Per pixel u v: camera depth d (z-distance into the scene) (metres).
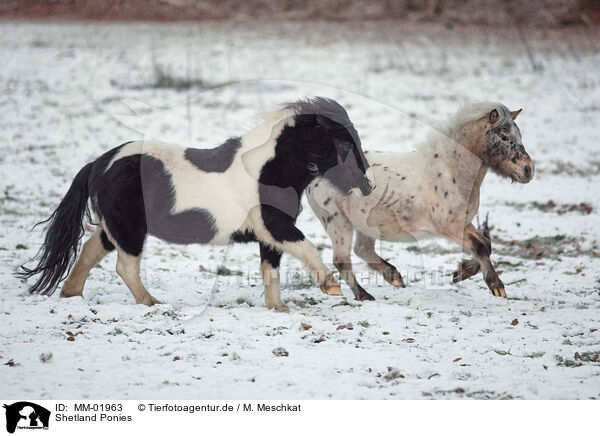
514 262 13.96
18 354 8.02
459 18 52.03
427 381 7.56
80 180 10.09
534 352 8.54
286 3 55.94
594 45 43.16
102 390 7.16
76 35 47.19
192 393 7.16
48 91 32.19
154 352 8.25
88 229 14.90
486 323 9.75
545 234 15.99
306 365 7.96
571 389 7.38
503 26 49.53
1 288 10.78
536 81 34.75
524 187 20.50
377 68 36.72
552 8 52.16
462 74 36.03
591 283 12.38
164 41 44.78
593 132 26.72
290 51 41.44
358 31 48.78
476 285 12.24
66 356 8.02
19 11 57.09
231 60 38.66
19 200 17.52
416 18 52.78
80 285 10.34
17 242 13.84
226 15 55.44
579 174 21.80
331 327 9.33
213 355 8.25
